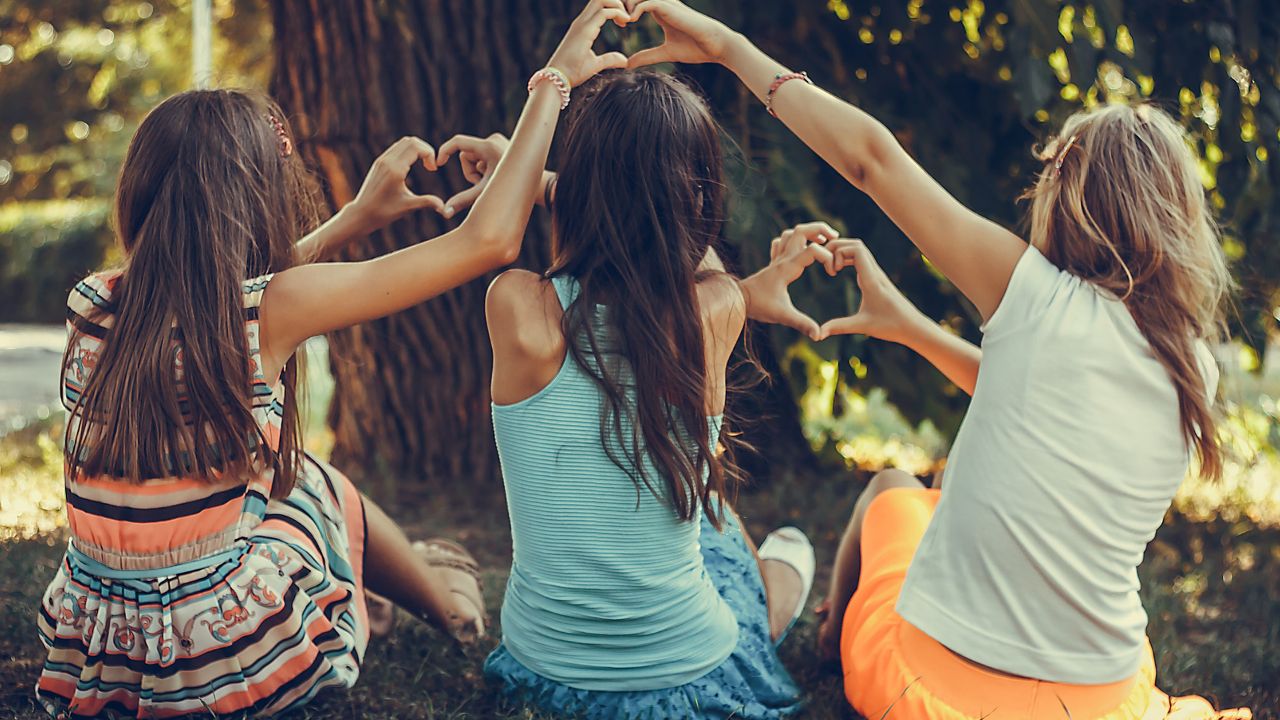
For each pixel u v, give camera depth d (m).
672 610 2.23
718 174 2.23
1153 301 2.04
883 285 2.51
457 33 4.30
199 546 2.09
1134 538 2.08
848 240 2.53
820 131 2.21
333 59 4.38
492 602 3.22
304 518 2.29
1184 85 4.16
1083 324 2.02
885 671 2.20
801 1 4.29
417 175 4.39
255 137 2.19
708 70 4.12
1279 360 10.05
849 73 4.43
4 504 4.33
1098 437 2.01
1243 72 4.34
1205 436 2.05
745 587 2.48
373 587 2.61
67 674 2.19
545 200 2.52
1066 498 2.01
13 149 19.91
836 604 2.67
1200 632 3.30
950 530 2.11
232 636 2.11
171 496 2.06
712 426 2.25
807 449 5.22
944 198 2.13
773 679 2.43
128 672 2.13
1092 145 2.11
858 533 2.61
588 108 2.20
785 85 2.25
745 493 4.80
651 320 2.10
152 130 2.16
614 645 2.24
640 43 3.66
